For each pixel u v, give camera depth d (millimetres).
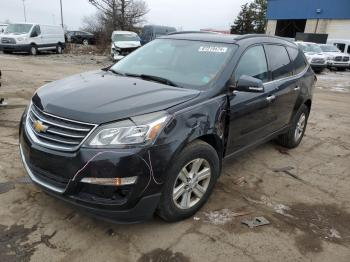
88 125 2822
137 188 2842
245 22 62812
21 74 12898
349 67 23734
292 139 5688
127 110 2918
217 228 3373
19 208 3439
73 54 26297
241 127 4004
